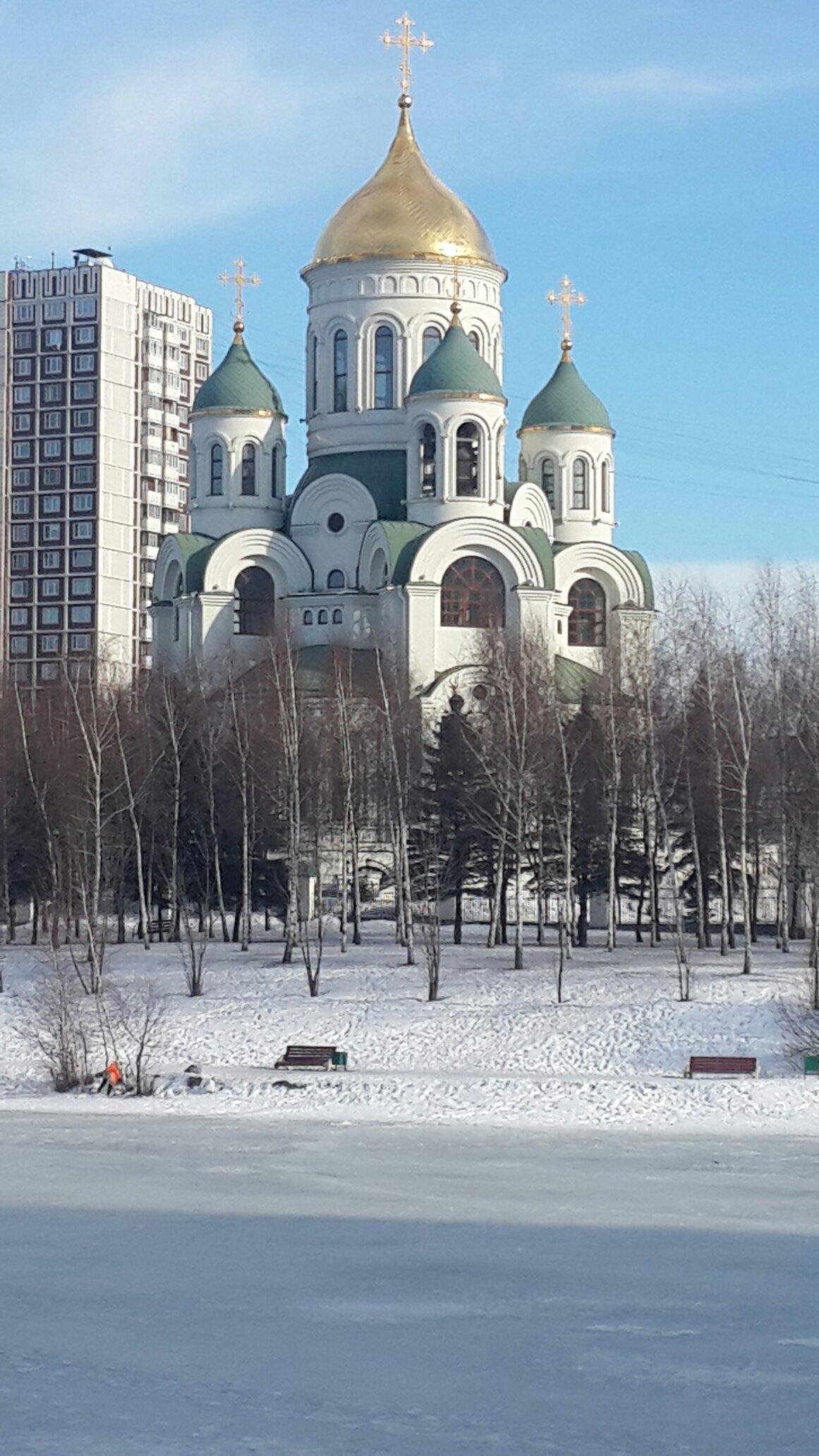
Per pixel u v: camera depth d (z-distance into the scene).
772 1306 35.06
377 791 103.06
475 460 120.44
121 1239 40.94
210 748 98.00
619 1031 74.19
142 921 101.31
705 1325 33.75
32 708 109.50
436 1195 46.00
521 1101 61.09
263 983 84.50
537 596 117.88
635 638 110.00
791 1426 28.22
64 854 97.19
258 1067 70.25
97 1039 73.75
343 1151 52.41
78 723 99.69
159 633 129.88
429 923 83.88
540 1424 28.33
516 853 91.12
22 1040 75.12
